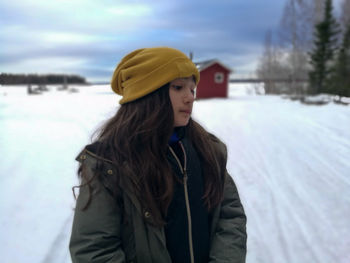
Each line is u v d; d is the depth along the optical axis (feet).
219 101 53.72
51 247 7.82
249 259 7.67
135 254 3.24
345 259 7.62
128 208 3.21
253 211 10.24
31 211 9.63
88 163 3.21
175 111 3.35
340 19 71.46
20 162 14.21
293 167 14.55
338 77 44.98
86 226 3.07
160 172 3.22
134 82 3.26
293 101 46.96
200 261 3.54
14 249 7.70
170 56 3.23
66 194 10.94
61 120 25.30
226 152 4.32
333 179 12.78
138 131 3.21
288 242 8.38
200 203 3.60
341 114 28.22
